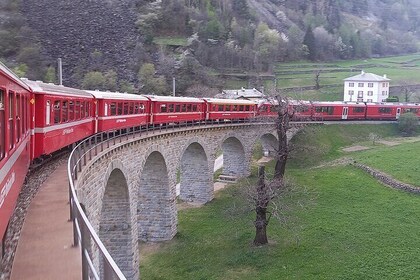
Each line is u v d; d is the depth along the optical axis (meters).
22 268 8.41
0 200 8.88
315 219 37.34
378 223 35.66
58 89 21.39
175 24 120.94
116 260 28.45
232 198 46.62
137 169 29.58
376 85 93.50
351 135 67.00
